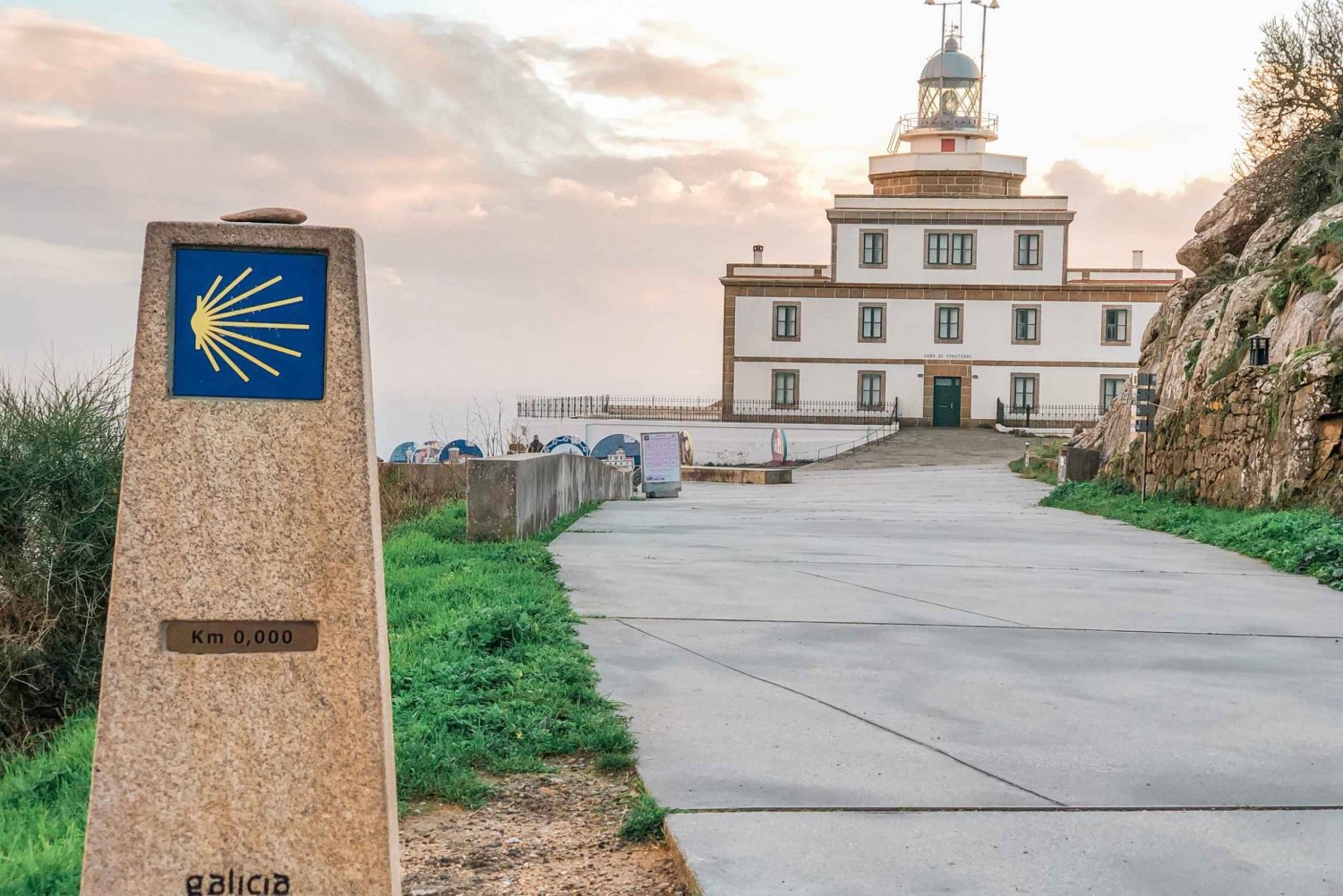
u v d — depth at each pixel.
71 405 7.75
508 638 7.45
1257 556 13.84
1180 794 4.98
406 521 16.41
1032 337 61.97
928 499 29.39
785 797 4.85
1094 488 25.17
